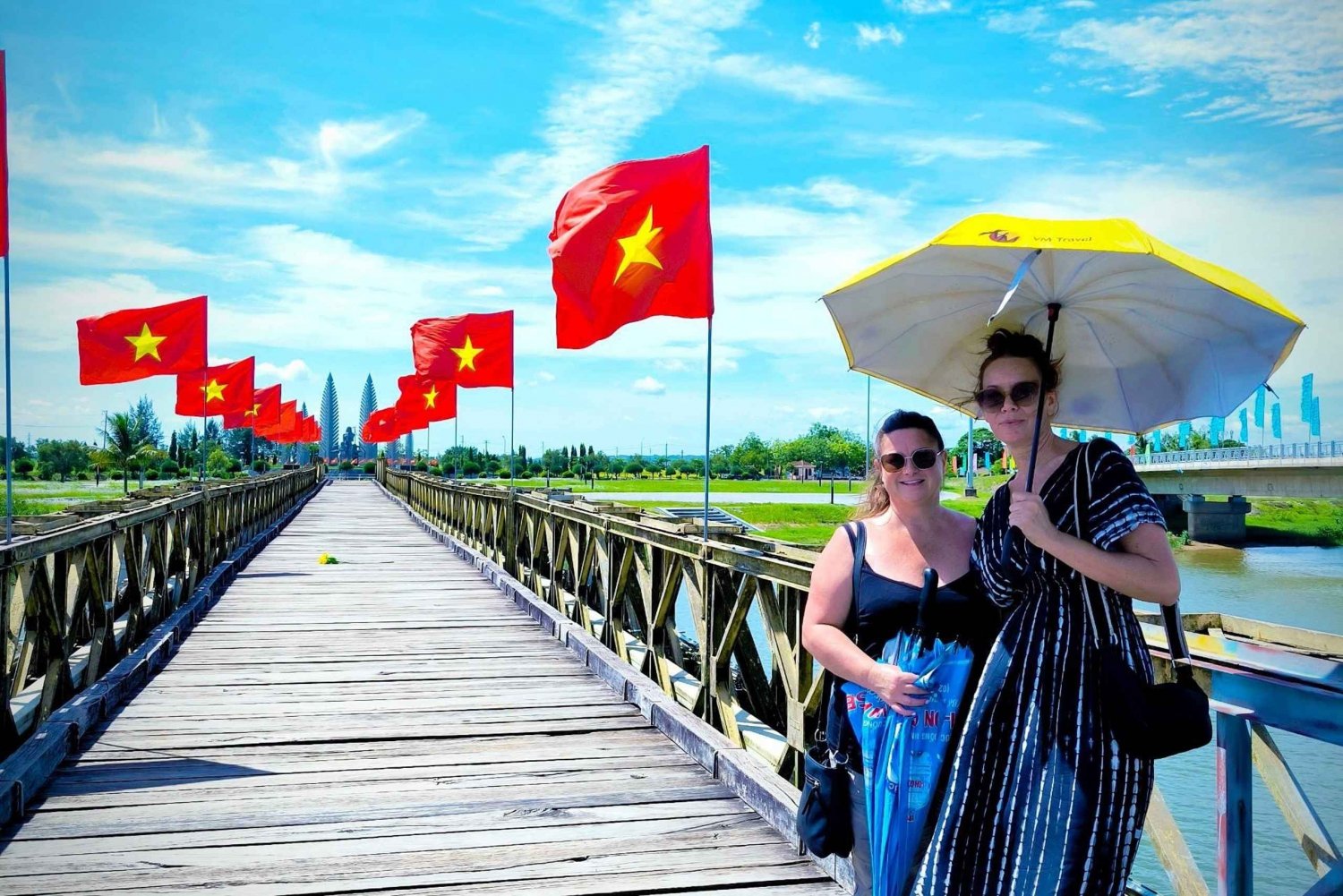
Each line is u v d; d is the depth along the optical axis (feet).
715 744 15.02
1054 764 5.82
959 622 6.45
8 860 11.48
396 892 10.78
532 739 16.84
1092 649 5.94
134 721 17.80
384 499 119.85
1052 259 6.24
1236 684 6.64
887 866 6.21
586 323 18.62
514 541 37.58
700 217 17.99
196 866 11.37
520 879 11.14
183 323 33.09
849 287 6.66
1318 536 138.51
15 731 14.32
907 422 6.74
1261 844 15.25
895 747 6.28
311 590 36.04
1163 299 6.34
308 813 13.17
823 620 6.74
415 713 18.57
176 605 28.58
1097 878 5.73
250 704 19.11
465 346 40.45
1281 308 5.85
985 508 6.55
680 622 45.91
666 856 11.82
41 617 16.34
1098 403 7.32
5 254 16.06
